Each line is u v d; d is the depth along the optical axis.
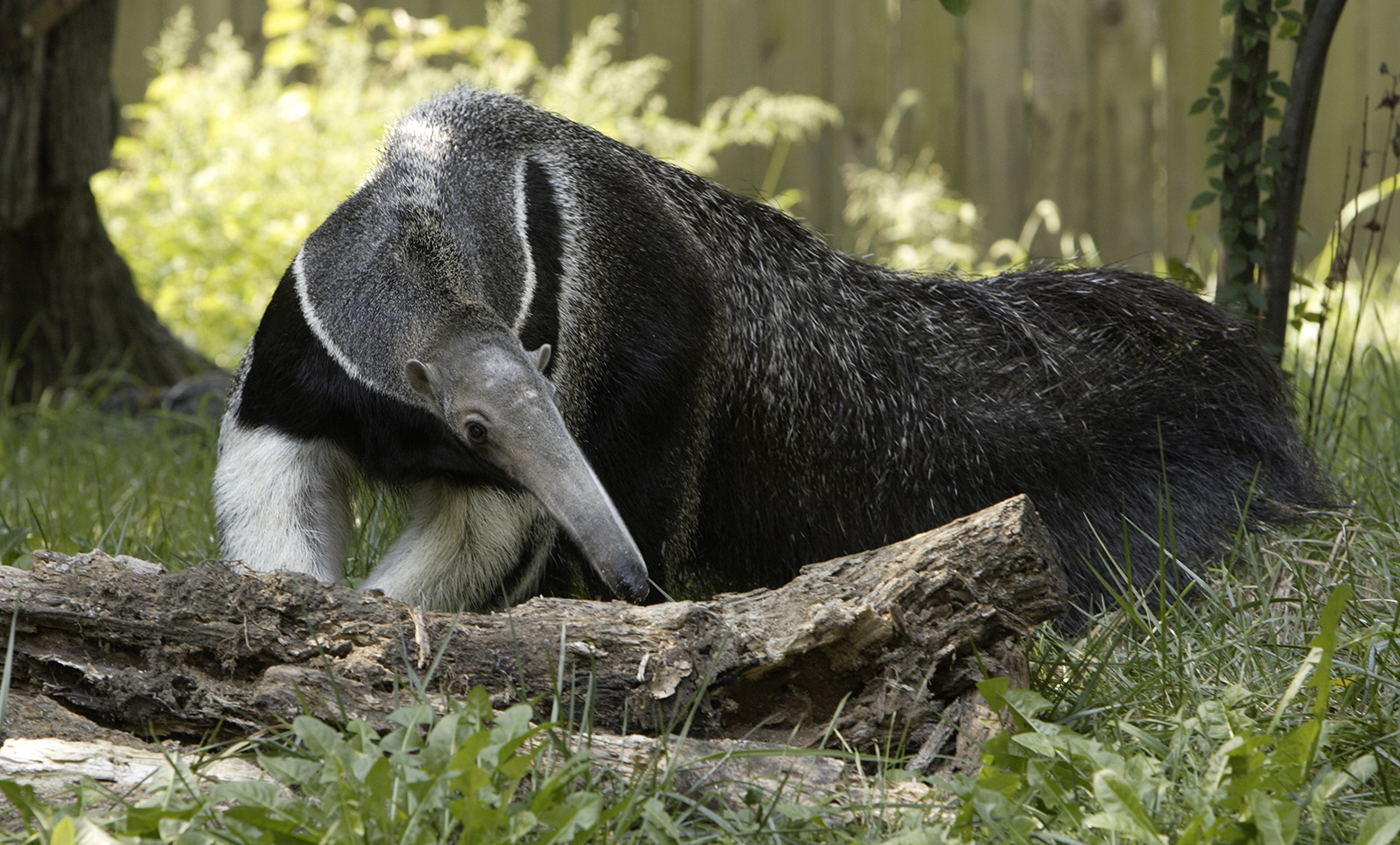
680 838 6.33
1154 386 11.98
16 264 18.61
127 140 25.16
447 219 9.29
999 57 25.47
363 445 9.61
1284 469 11.93
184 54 26.80
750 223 11.64
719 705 7.66
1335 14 12.31
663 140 24.45
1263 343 13.14
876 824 6.56
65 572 7.43
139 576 7.52
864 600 7.64
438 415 8.61
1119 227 25.56
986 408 11.75
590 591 10.73
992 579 7.68
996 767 6.82
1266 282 13.15
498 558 10.04
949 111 25.70
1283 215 12.95
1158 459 11.77
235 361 22.62
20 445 16.62
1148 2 24.94
